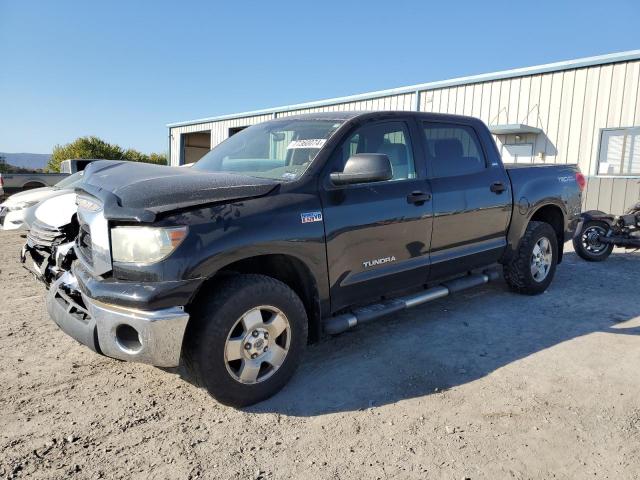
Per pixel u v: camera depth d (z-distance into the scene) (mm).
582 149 12320
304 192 3371
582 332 4473
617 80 11609
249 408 3158
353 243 3609
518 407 3135
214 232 2883
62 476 2463
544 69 12758
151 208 2764
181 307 2791
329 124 3891
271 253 3125
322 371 3689
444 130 4605
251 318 3076
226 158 4207
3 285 6352
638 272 6980
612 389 3375
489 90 14031
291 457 2637
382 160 3359
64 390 3412
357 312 3830
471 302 5398
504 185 4980
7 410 3125
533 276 5512
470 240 4648
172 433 2869
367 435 2840
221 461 2600
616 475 2465
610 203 11891
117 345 2881
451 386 3434
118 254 2875
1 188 14133
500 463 2568
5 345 4234
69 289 3488
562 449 2686
